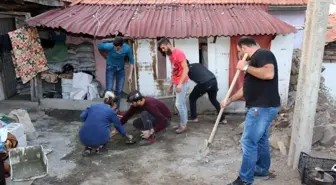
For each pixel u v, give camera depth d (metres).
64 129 5.88
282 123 5.23
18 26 7.10
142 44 6.44
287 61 6.39
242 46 3.58
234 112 6.62
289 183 3.93
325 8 3.69
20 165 3.77
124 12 6.88
